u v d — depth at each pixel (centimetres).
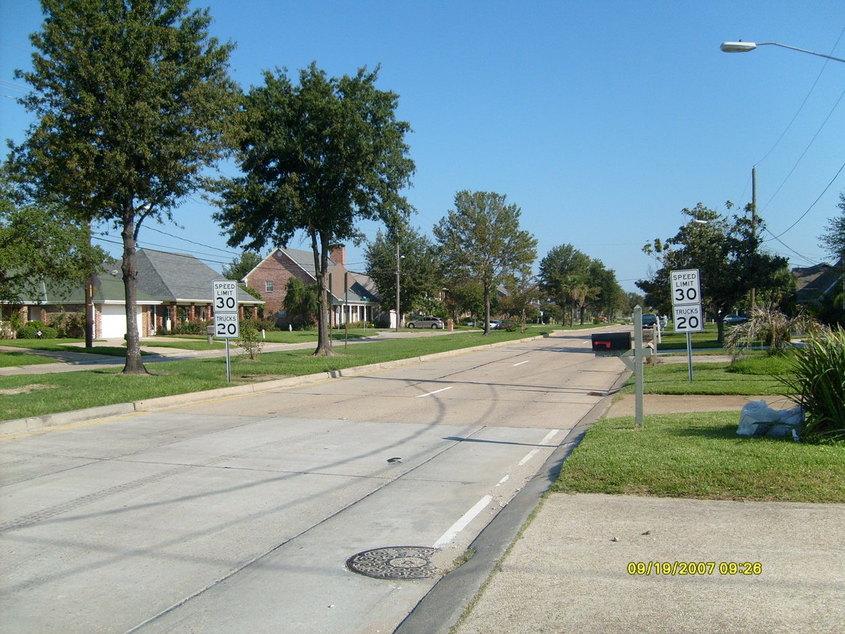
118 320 4697
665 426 1012
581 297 9100
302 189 2578
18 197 1928
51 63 1741
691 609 436
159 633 439
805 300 4853
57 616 463
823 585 462
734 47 1521
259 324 5891
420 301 7706
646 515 621
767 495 655
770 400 1349
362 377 2108
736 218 3250
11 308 4281
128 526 652
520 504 708
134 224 1997
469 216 5359
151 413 1362
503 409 1428
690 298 1612
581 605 447
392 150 2562
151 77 1786
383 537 622
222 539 616
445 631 424
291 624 450
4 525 654
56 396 1437
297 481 824
